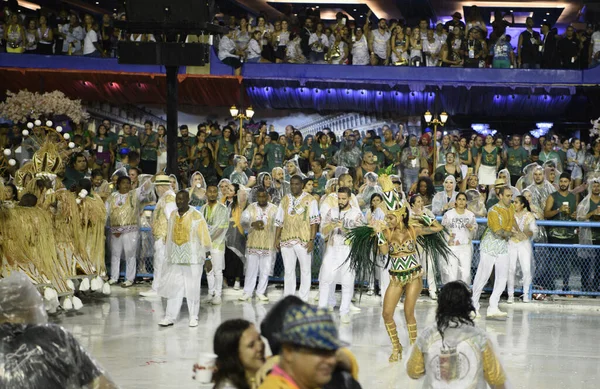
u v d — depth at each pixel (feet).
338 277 37.60
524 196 44.34
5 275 35.53
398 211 29.32
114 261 46.39
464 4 80.59
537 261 44.39
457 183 53.36
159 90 65.21
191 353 30.48
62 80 64.08
